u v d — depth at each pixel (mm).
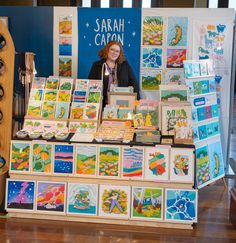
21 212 3281
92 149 3211
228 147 4488
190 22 4254
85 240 2896
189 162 3139
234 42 4305
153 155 3158
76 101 3709
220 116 4418
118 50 4344
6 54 3469
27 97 3904
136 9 4277
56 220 3256
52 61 4465
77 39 4391
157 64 4344
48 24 4402
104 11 4320
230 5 6473
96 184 3201
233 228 3150
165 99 3588
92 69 4418
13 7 4402
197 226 3182
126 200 3174
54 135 3348
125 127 3576
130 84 4387
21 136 3322
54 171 3260
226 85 4363
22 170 3287
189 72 3693
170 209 3135
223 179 4238
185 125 3311
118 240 2906
